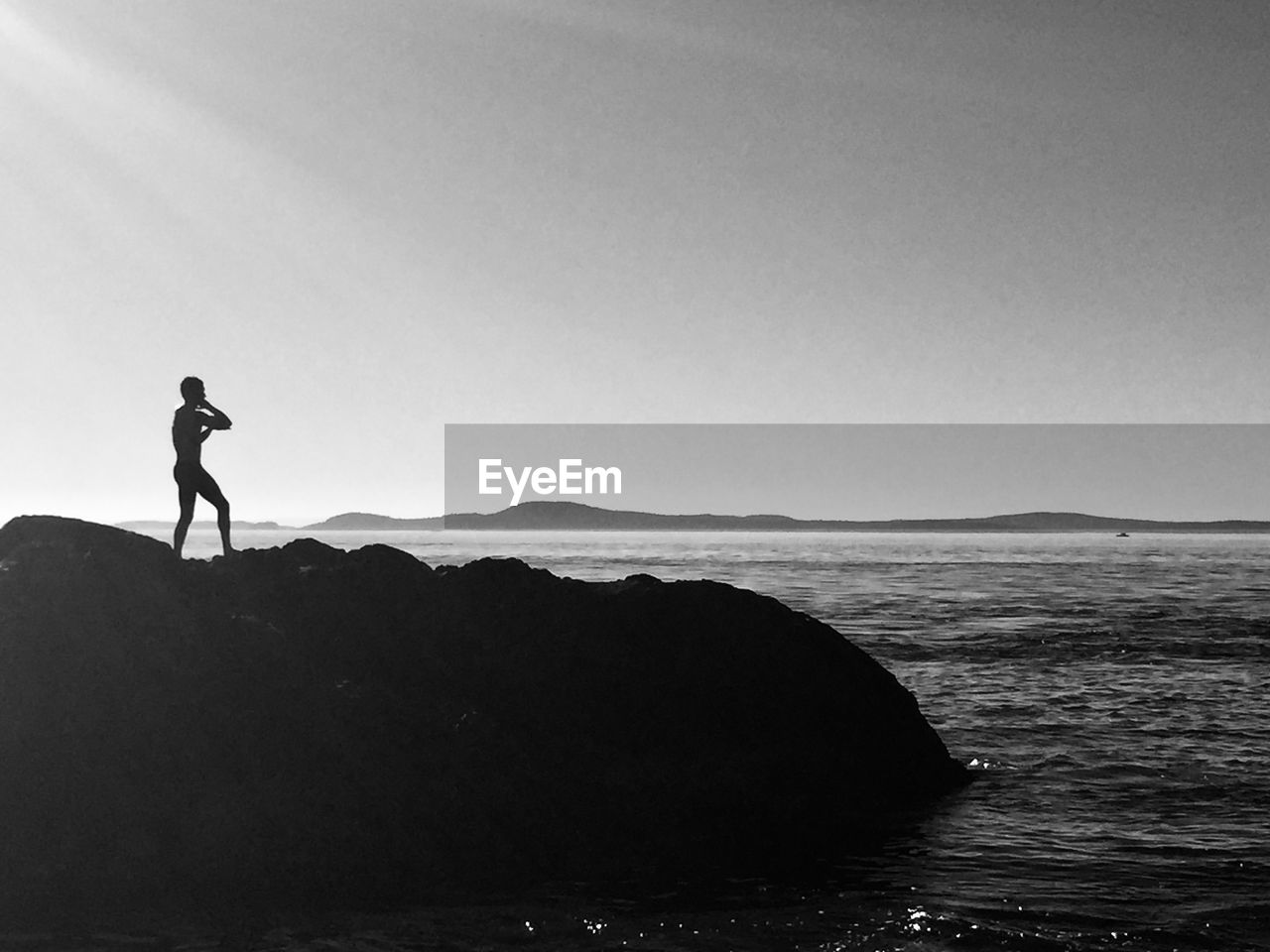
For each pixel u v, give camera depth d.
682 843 13.33
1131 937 10.66
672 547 185.75
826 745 15.78
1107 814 15.42
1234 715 22.88
